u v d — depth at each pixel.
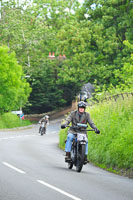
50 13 114.19
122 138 19.05
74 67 70.12
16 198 9.91
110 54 66.62
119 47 67.62
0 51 66.75
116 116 22.97
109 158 18.97
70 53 72.38
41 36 88.94
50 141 41.69
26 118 97.56
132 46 41.59
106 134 21.22
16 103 75.81
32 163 18.41
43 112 99.69
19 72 68.88
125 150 17.98
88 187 12.09
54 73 102.94
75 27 71.19
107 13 67.69
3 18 84.50
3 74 66.00
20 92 75.62
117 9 67.81
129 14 66.56
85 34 67.88
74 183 12.73
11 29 83.00
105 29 68.12
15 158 20.52
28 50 88.56
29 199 9.84
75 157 16.50
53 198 10.07
